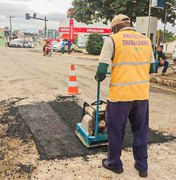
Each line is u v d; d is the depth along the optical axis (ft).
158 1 42.32
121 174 12.29
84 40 137.80
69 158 13.64
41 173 12.19
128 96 11.25
